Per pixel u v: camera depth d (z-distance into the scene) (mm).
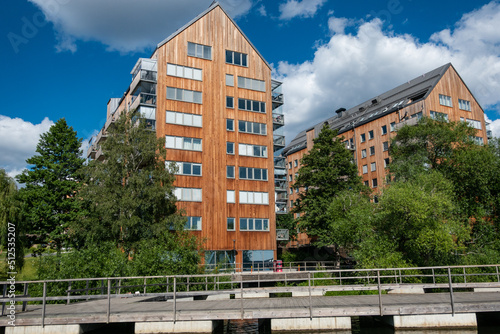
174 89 37188
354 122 58219
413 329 13922
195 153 36875
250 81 41125
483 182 31125
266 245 38156
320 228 38094
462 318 13969
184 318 13438
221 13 41094
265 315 13602
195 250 26125
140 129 32031
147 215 30328
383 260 25344
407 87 54125
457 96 49688
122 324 15422
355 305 14891
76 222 30672
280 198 51750
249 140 39688
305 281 29078
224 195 37281
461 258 28453
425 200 25625
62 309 15578
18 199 30641
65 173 40219
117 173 30219
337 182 39312
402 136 35125
